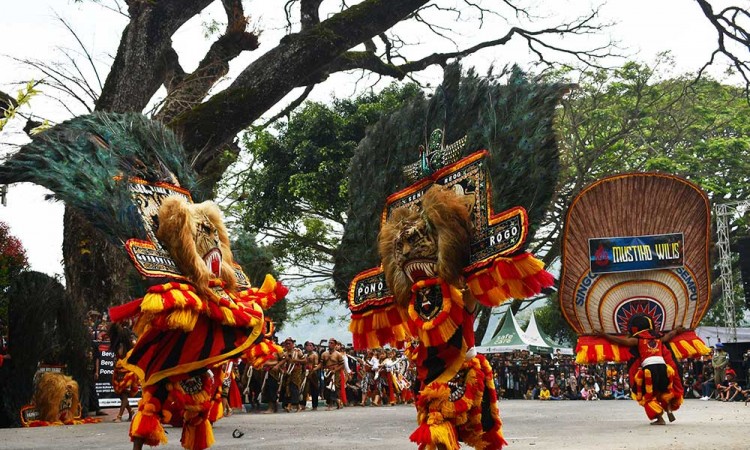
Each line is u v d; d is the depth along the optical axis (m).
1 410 11.75
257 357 6.05
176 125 18.69
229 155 22.23
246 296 5.93
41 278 12.62
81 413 13.09
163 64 20.39
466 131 5.51
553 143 5.28
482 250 4.89
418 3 21.02
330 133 27.86
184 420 5.44
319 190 27.16
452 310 4.83
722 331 29.86
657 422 10.06
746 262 25.75
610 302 10.68
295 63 19.83
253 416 14.55
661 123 32.78
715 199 32.56
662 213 10.77
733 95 35.28
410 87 28.59
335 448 7.28
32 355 12.07
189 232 5.51
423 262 4.95
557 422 11.20
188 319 5.15
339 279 6.32
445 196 4.96
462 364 4.86
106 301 16.95
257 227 28.88
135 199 6.20
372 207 6.19
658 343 10.05
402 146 6.04
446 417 4.79
